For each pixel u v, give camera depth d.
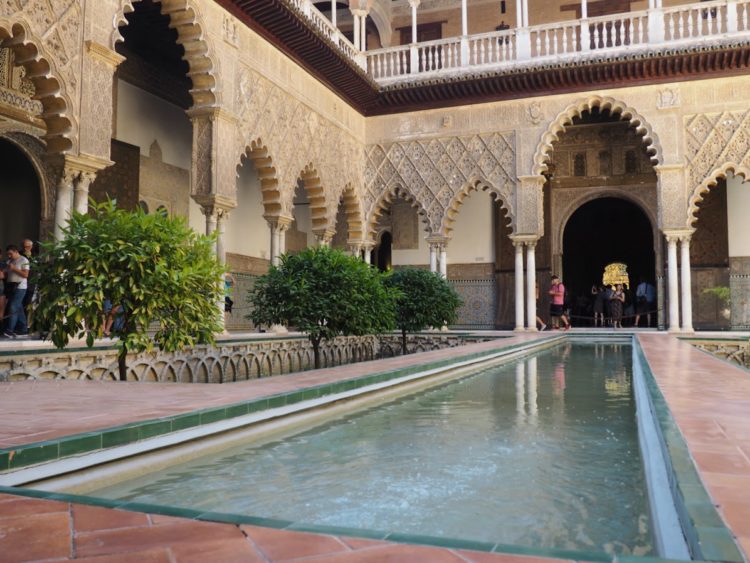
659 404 2.13
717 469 1.24
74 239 3.86
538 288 12.76
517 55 10.51
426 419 2.58
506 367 5.11
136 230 3.97
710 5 9.64
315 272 6.43
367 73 10.99
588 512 1.35
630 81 10.16
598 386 3.75
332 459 1.87
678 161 9.91
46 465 1.56
